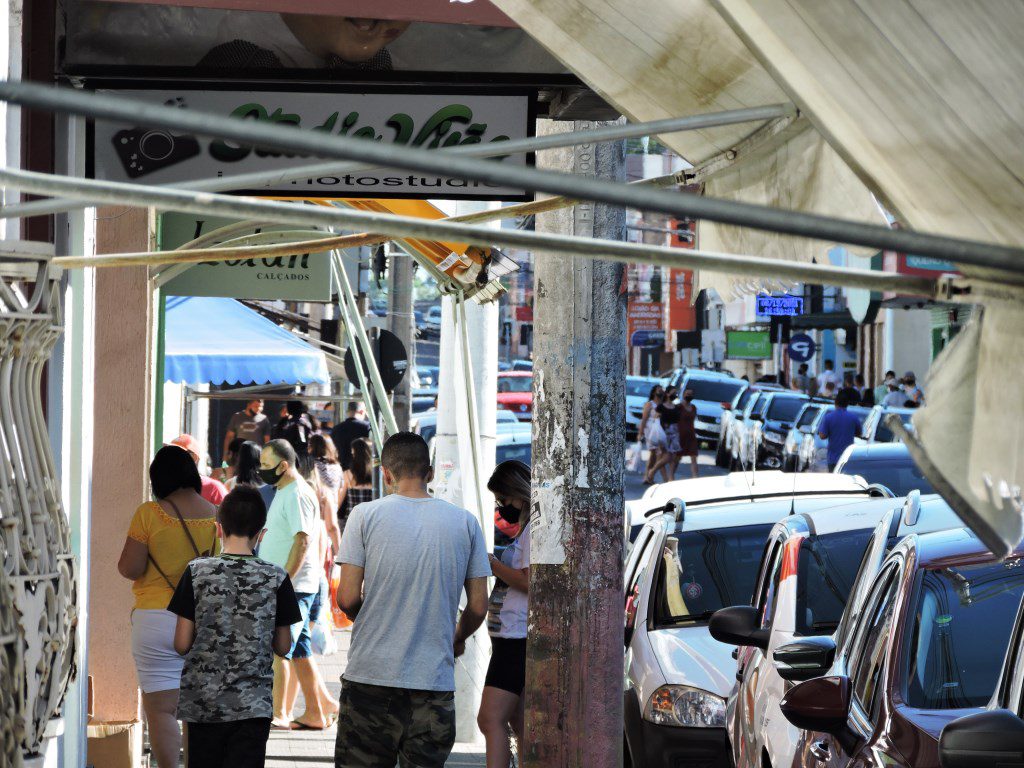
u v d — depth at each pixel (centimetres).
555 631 1159
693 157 745
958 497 400
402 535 1224
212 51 1207
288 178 622
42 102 277
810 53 457
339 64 1212
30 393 862
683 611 1697
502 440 4906
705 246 733
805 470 5681
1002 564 876
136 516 1443
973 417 407
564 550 1155
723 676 1508
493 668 1420
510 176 299
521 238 379
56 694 844
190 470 1459
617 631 1162
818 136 652
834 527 1416
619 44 696
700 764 1463
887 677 827
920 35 399
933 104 418
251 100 1210
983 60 388
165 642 1432
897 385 7294
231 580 1244
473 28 1205
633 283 11844
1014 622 783
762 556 1573
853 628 993
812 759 943
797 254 664
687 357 11762
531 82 1206
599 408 1153
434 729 1222
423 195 1220
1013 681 718
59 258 859
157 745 1434
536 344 1164
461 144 1216
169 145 1216
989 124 404
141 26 1202
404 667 1215
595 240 384
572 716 1155
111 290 1719
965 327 419
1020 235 430
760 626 1385
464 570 1248
